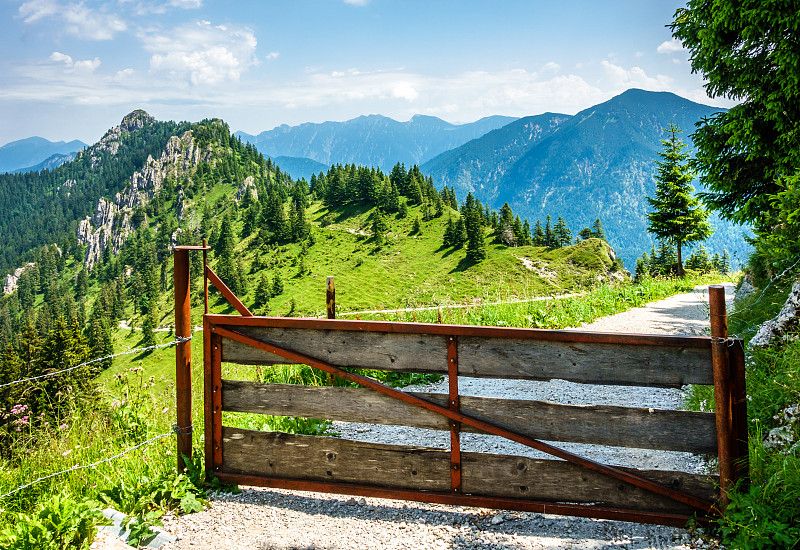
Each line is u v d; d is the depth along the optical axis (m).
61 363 38.59
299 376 8.13
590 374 4.22
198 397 6.05
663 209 43.62
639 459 5.19
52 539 3.92
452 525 4.21
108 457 5.52
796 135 14.23
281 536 4.15
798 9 13.44
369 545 3.98
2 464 5.54
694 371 4.02
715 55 15.84
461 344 4.45
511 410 4.36
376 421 4.67
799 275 7.24
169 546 4.08
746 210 16.19
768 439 4.59
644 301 19.09
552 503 4.27
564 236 194.25
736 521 3.70
